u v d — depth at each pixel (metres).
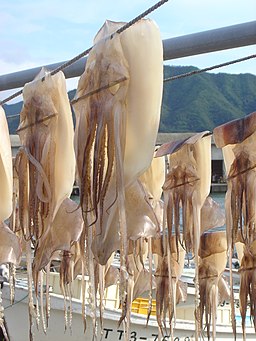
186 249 3.94
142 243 4.02
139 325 11.30
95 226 2.92
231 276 3.71
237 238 3.71
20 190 3.50
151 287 4.20
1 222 3.68
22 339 11.75
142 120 2.79
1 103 3.51
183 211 3.92
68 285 4.47
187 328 11.30
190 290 12.14
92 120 2.83
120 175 2.71
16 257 3.68
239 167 3.56
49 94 3.29
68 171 3.29
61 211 3.69
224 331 11.04
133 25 2.82
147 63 2.79
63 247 3.62
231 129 3.44
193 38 3.29
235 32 3.14
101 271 3.51
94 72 2.86
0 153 3.49
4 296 11.84
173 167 3.98
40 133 3.28
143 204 3.08
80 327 11.20
